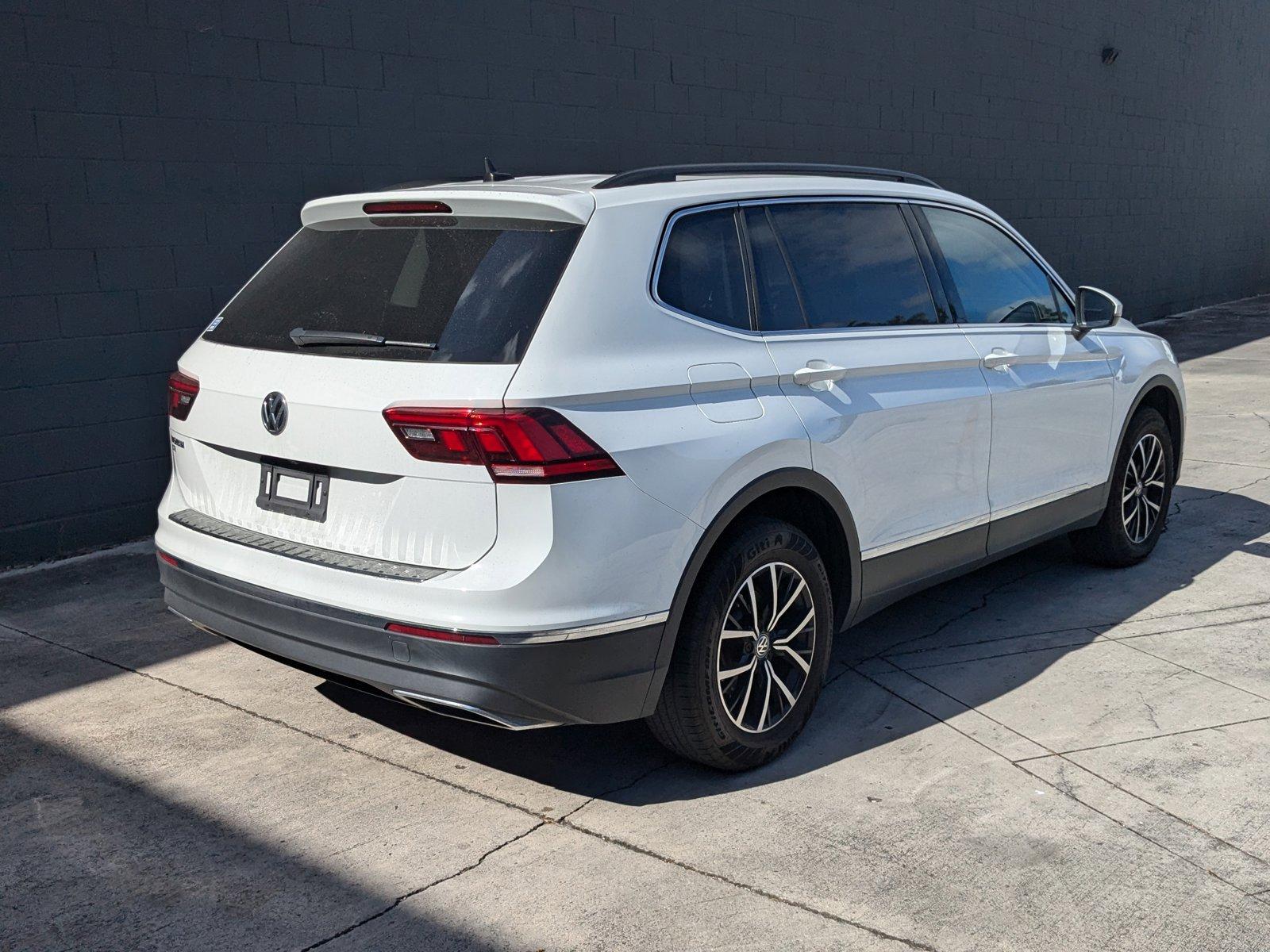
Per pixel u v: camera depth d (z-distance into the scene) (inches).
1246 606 197.9
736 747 137.2
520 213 128.6
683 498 125.0
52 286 226.2
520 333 118.4
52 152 222.8
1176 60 652.1
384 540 122.0
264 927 110.8
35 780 140.2
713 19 358.3
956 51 469.1
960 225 181.8
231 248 251.6
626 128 336.2
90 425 235.3
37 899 115.6
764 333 141.7
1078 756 143.8
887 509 155.9
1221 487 282.4
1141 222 639.1
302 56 257.3
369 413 119.8
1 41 214.1
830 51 405.7
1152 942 106.6
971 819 129.2
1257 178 804.0
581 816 131.4
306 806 133.9
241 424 132.7
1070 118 553.9
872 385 152.9
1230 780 137.2
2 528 224.8
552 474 114.4
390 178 277.6
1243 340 585.0
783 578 142.1
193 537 139.0
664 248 134.0
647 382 124.4
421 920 111.5
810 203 155.9
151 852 124.1
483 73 294.5
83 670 174.6
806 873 118.8
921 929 109.0
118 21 228.5
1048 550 234.2
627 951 106.4
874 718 156.2
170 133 238.5
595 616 118.6
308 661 126.4
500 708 117.8
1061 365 191.2
